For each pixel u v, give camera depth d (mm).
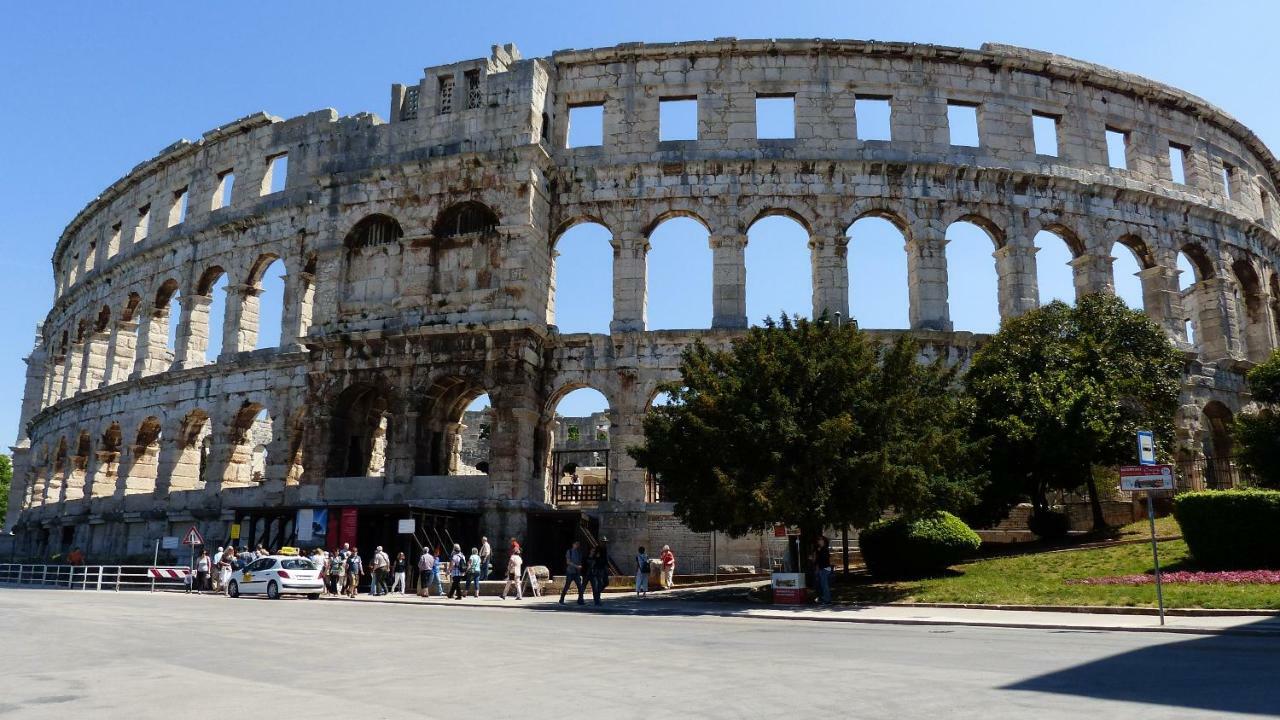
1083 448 40625
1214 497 31344
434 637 22141
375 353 50188
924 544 36656
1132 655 17094
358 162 53688
